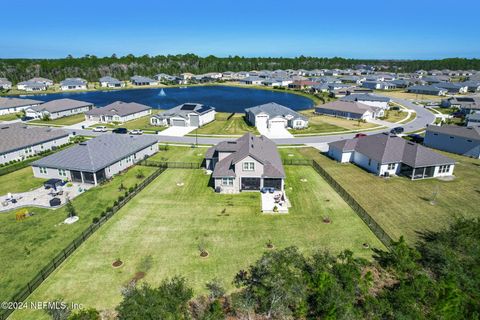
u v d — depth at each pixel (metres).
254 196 41.88
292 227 34.28
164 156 59.69
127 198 40.47
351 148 55.28
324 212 37.59
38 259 28.98
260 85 191.38
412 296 23.67
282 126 81.38
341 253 27.98
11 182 47.22
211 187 45.00
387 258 28.00
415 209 38.12
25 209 38.16
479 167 52.41
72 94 156.00
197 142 70.06
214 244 31.19
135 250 30.25
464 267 26.42
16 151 56.91
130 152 53.56
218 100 138.25
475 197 41.16
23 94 152.88
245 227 34.31
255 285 24.97
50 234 33.03
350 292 23.47
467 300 23.08
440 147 62.75
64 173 47.31
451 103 107.50
